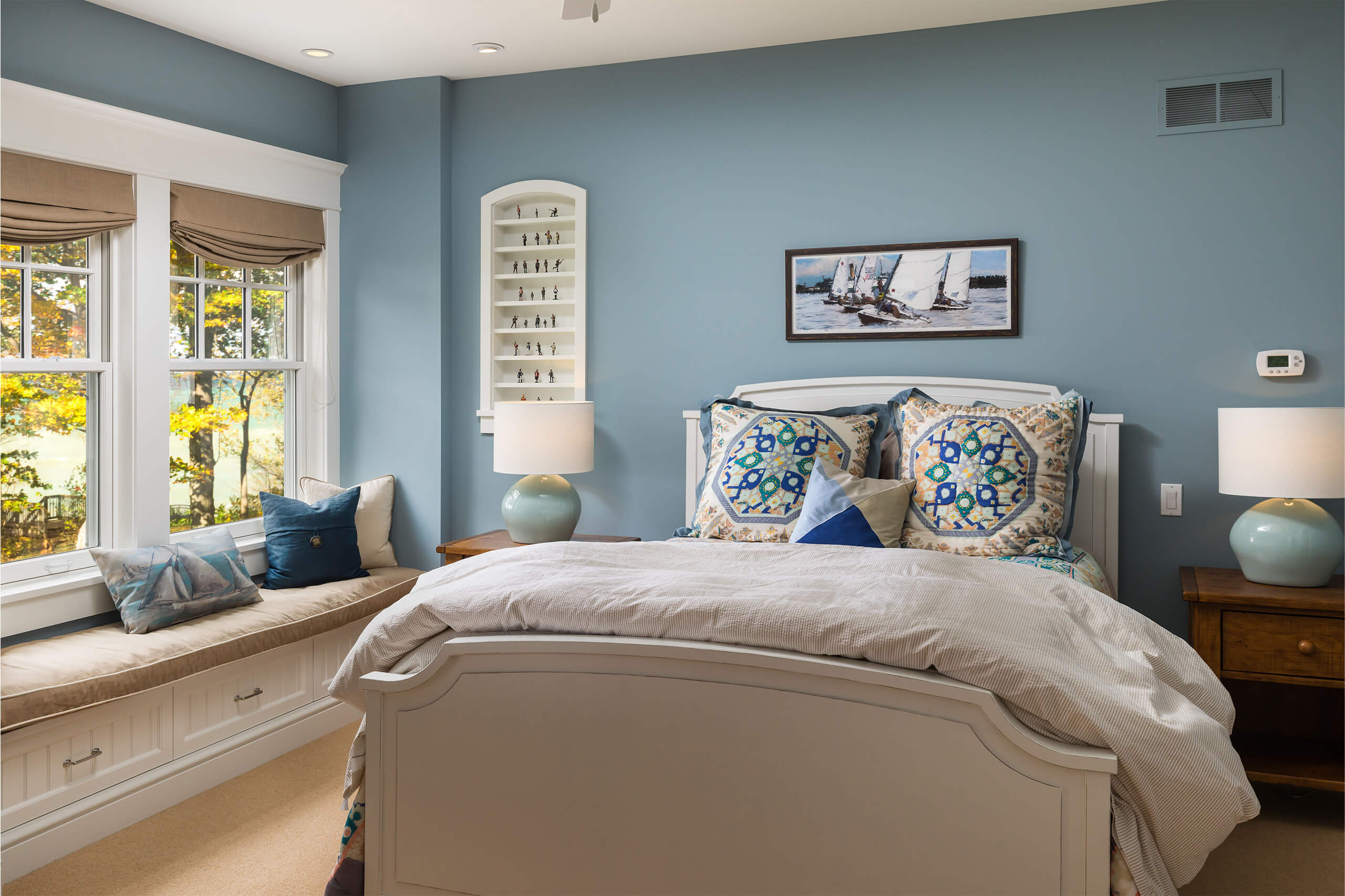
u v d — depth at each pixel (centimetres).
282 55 358
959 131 331
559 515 343
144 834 254
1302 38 295
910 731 160
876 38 339
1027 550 264
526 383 394
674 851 175
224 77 347
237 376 367
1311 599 249
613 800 178
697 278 364
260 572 363
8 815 229
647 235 370
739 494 296
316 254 390
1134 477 315
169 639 275
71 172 293
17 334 289
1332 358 294
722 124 359
